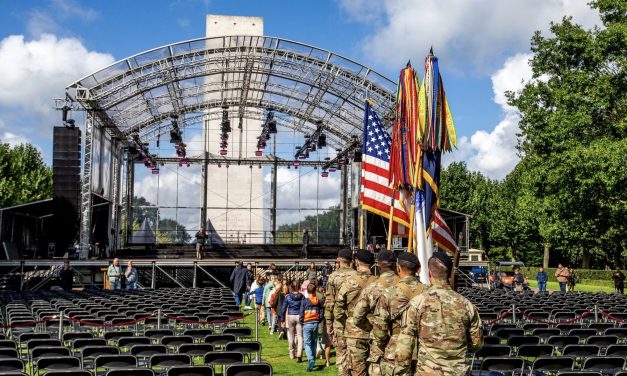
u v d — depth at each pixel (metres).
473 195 62.06
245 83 35.97
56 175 31.67
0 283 28.77
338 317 8.12
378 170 13.76
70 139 31.75
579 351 9.59
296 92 36.59
